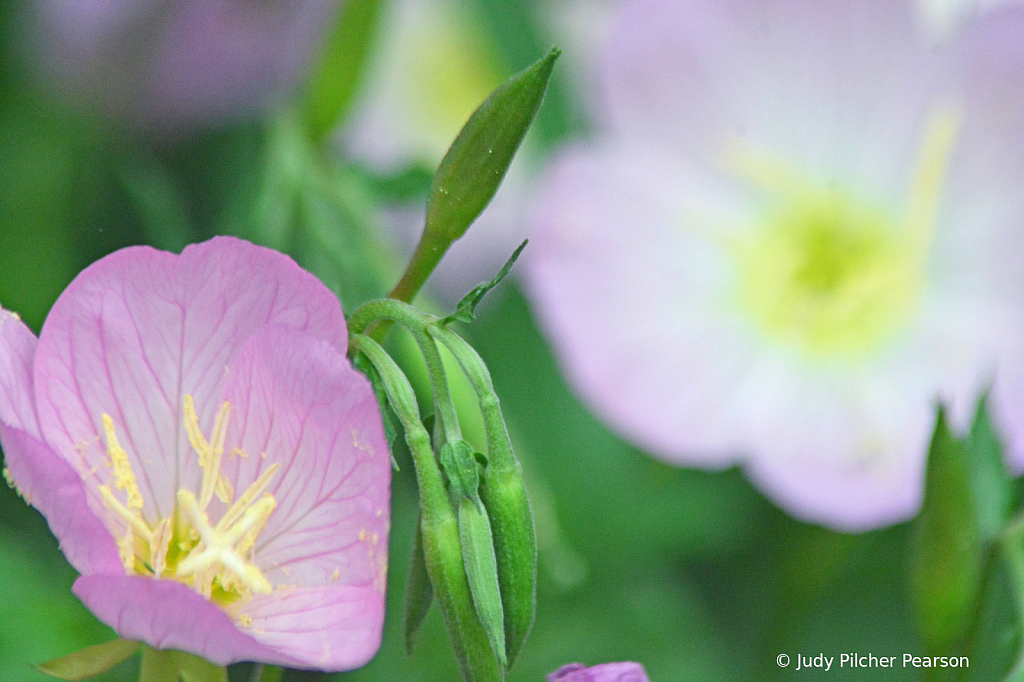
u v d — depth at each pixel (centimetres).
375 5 58
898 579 63
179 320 48
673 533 63
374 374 48
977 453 54
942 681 53
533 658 61
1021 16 62
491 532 47
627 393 63
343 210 58
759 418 63
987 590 53
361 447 47
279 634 48
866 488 62
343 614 48
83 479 49
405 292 50
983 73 63
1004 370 62
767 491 62
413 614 48
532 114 49
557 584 60
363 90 61
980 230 63
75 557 47
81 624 58
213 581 49
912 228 63
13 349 48
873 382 63
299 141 58
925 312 63
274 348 47
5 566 58
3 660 57
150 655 48
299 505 48
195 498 49
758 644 62
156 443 49
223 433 49
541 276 63
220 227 60
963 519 53
